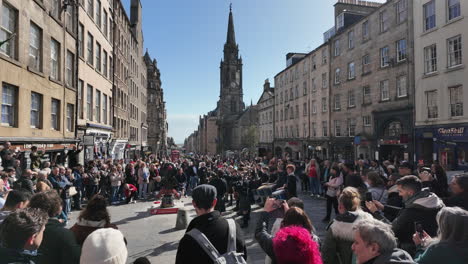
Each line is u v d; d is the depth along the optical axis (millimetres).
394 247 2324
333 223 3359
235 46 97875
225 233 2895
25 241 2383
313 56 36469
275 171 12141
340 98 30391
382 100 24062
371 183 6062
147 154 46312
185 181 17844
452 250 2451
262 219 3428
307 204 12711
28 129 13547
